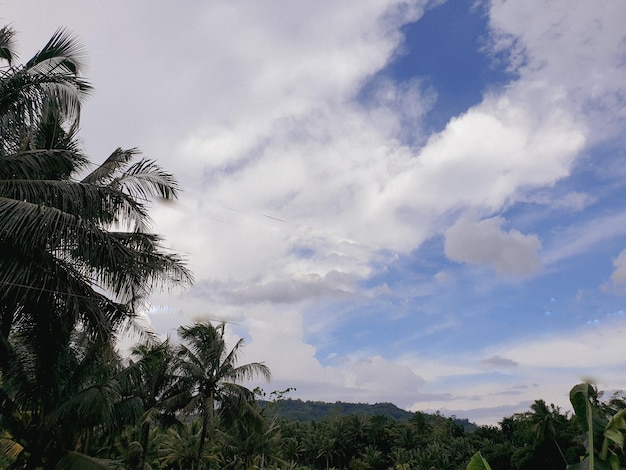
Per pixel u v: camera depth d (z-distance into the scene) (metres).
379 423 76.31
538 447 34.09
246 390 26.78
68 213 8.99
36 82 8.62
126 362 15.85
